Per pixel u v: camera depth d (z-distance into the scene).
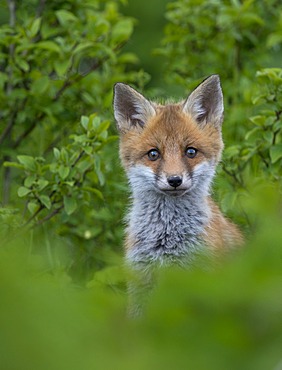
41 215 12.80
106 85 15.56
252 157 12.52
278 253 3.66
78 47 13.70
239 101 15.96
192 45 17.02
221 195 12.52
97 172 11.57
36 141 15.22
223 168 12.58
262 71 12.06
